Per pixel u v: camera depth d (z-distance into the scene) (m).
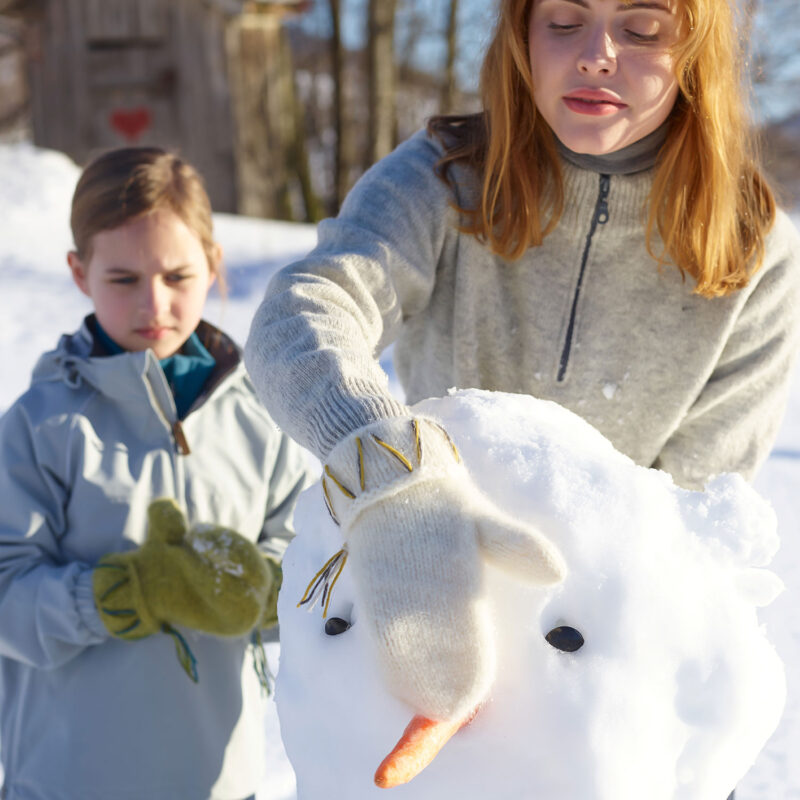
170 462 1.83
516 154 1.51
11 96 15.15
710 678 1.01
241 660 1.83
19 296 7.20
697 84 1.45
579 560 1.02
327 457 1.05
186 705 1.76
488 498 1.06
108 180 1.88
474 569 0.95
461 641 0.93
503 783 0.95
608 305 1.57
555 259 1.57
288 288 1.34
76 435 1.79
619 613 1.00
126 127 13.13
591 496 1.06
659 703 0.99
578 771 0.94
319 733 1.05
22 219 9.55
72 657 1.73
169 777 1.74
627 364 1.59
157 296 1.86
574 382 1.61
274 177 13.93
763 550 1.08
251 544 1.70
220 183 13.41
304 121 19.25
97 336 1.93
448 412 1.20
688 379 1.59
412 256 1.51
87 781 1.71
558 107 1.43
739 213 1.55
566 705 0.96
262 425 1.95
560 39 1.41
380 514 0.97
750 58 1.57
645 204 1.51
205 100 13.15
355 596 1.04
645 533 1.05
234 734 1.80
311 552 1.17
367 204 1.51
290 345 1.22
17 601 1.68
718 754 1.01
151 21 12.98
